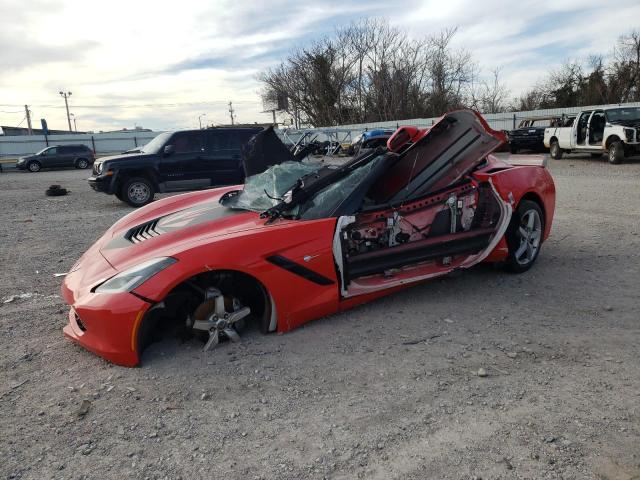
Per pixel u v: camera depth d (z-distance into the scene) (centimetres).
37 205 1182
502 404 270
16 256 640
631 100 3903
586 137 1716
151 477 223
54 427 261
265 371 312
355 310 405
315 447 240
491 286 457
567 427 248
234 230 361
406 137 413
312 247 355
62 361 334
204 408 275
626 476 213
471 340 349
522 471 219
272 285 345
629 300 414
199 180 1166
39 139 3722
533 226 489
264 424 259
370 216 387
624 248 568
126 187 1112
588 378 294
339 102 4838
